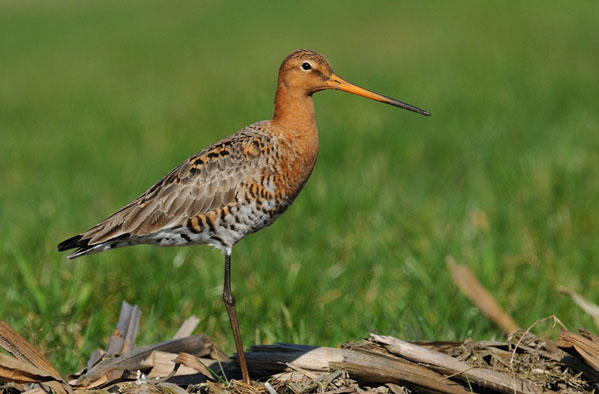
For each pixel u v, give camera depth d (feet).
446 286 39.34
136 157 72.38
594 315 31.73
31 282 37.73
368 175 58.80
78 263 42.60
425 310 36.37
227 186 29.14
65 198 56.85
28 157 77.05
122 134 85.76
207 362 29.60
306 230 48.11
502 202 50.49
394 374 26.32
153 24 203.00
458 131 75.00
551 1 185.47
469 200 51.49
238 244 46.47
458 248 43.16
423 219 48.52
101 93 116.67
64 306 37.22
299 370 27.35
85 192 59.47
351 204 52.39
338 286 41.04
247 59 144.36
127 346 31.17
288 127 30.30
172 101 106.93
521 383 26.27
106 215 53.47
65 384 26.27
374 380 26.48
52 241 47.57
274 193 29.78
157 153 73.82
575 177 53.67
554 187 51.85
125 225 28.96
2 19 221.05
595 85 94.79
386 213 50.06
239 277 41.88
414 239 45.39
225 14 213.46
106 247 29.55
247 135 30.01
